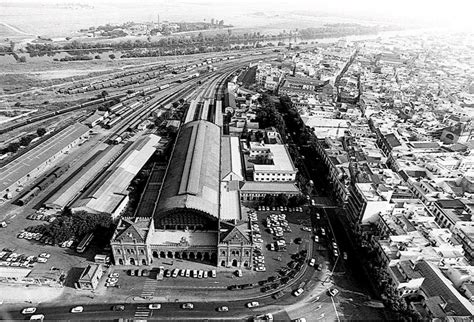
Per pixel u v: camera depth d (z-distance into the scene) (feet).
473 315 508.94
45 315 539.29
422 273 585.63
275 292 597.11
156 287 596.29
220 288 599.57
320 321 549.54
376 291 609.01
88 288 587.68
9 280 595.06
